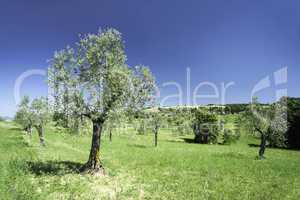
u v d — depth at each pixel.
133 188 26.19
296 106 98.69
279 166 46.31
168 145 85.44
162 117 80.38
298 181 34.44
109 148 64.06
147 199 23.11
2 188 21.95
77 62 29.91
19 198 19.98
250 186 30.31
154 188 26.81
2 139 65.81
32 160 37.31
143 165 40.72
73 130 30.95
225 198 24.86
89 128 31.72
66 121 30.22
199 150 71.31
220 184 30.44
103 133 32.50
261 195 26.64
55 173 29.86
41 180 26.56
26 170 30.05
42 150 49.22
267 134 56.38
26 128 67.94
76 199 21.67
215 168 41.06
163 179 31.38
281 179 35.19
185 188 27.67
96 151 30.95
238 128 60.62
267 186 30.70
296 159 60.12
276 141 57.28
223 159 52.34
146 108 30.88
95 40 30.47
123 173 33.25
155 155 53.88
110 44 30.70
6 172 27.61
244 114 57.25
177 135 127.75
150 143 89.06
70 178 28.03
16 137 73.56
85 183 26.58
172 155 55.28
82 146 62.19
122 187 26.23
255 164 47.38
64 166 33.59
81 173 30.20
